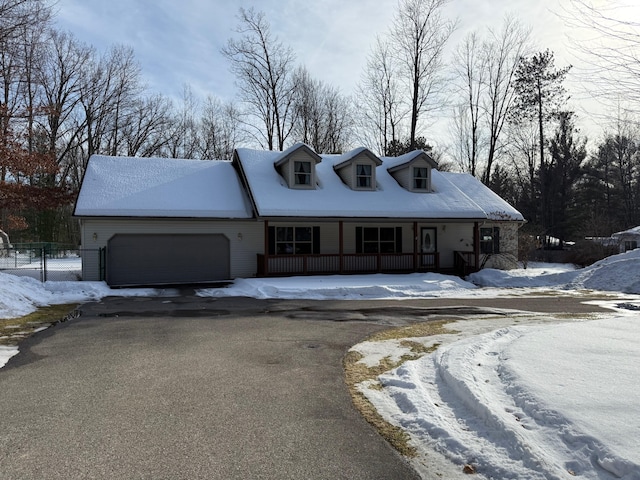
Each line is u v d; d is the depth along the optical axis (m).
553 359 5.75
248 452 3.87
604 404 4.19
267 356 7.25
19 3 19.38
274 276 19.08
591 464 3.37
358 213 19.73
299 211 18.84
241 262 19.66
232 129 42.19
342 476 3.49
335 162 23.34
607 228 35.34
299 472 3.54
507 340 7.65
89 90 37.09
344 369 6.54
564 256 32.94
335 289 16.08
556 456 3.54
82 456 3.75
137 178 19.84
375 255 20.77
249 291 16.23
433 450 3.97
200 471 3.52
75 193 24.80
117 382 5.79
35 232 41.03
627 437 3.55
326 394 5.43
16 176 22.58
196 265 18.95
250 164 21.30
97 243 17.56
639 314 11.79
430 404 4.93
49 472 3.48
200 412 4.78
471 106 36.06
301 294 15.72
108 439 4.09
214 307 12.75
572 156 41.81
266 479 3.42
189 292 16.08
